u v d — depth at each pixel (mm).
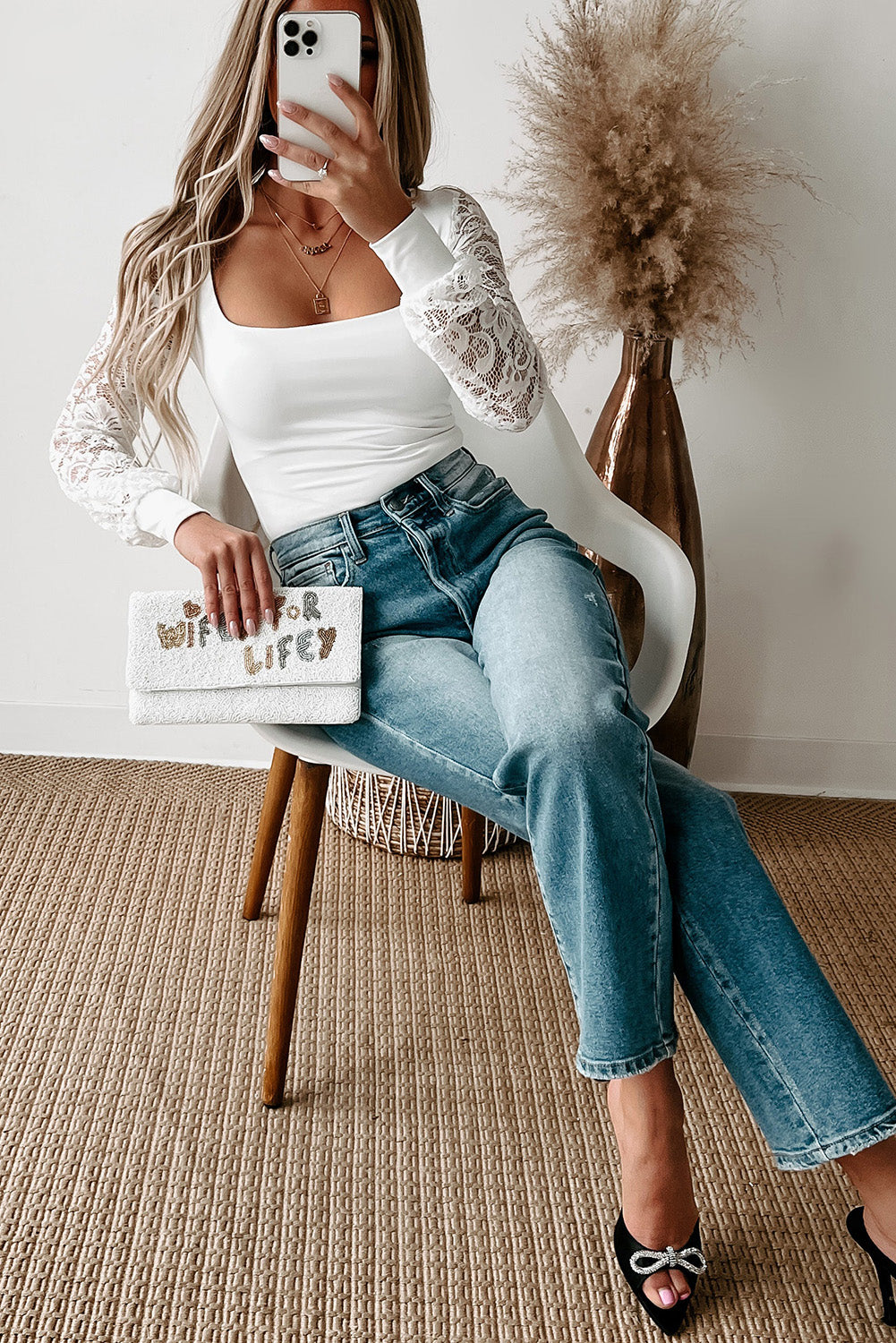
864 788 2383
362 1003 1663
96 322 2053
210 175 1342
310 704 1296
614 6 1791
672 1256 1172
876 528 2213
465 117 1961
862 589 2256
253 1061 1544
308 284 1388
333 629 1305
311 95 1227
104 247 2010
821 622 2283
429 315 1259
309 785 1403
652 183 1731
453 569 1375
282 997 1425
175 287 1374
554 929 1146
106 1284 1209
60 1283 1206
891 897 1983
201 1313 1184
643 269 1795
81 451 1419
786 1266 1267
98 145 1952
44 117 1938
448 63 1931
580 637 1216
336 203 1247
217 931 1812
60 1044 1552
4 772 2252
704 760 2377
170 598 1322
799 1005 1096
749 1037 1116
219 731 2332
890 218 2025
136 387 1442
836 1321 1203
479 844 1857
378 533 1363
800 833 2205
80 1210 1296
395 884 1958
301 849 1407
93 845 2029
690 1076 1566
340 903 1896
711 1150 1433
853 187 2008
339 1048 1574
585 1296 1224
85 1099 1460
